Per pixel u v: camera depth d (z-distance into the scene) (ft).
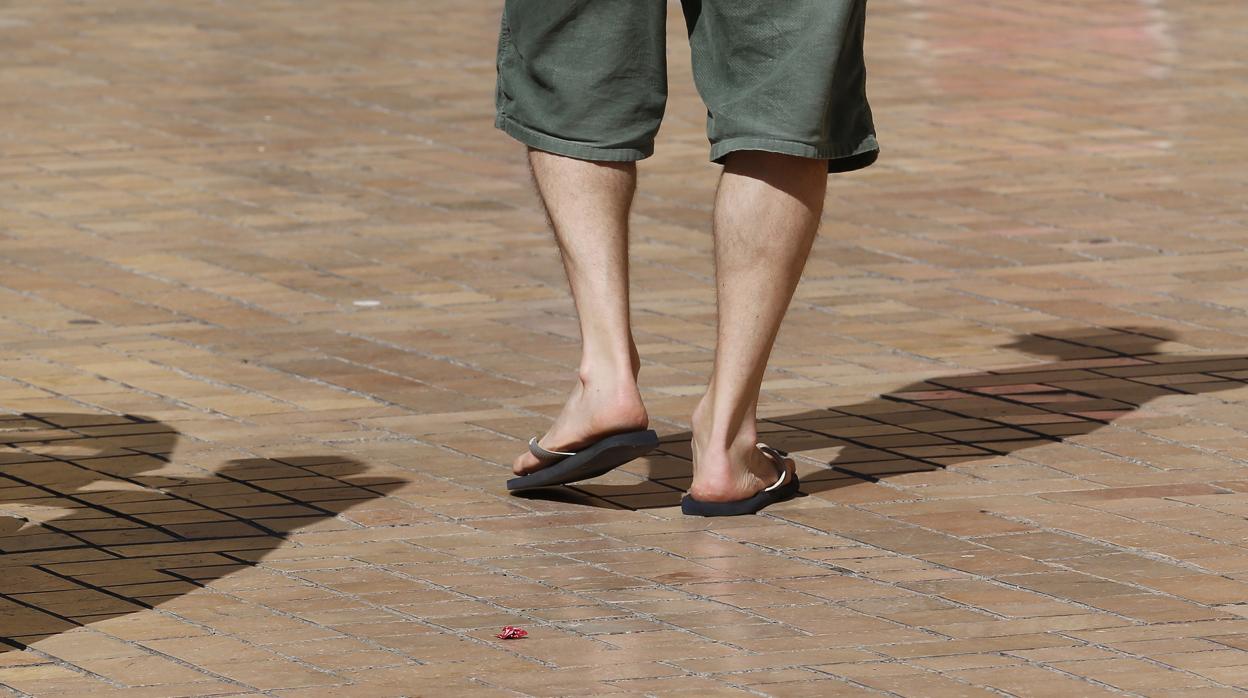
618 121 49.60
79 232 81.61
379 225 83.51
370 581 44.04
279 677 38.24
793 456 53.62
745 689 37.45
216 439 55.16
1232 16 139.74
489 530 47.88
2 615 41.75
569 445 49.70
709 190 90.33
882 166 94.32
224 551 46.06
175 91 113.19
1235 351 63.67
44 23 137.80
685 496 49.32
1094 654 39.22
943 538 46.75
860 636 40.40
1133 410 57.21
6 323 68.03
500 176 93.20
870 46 127.85
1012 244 79.30
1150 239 79.71
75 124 103.60
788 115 47.39
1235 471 51.49
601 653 39.50
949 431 55.57
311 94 112.88
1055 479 51.13
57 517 48.34
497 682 37.93
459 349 65.26
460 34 134.41
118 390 60.08
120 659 39.24
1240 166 93.15
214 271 75.72
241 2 149.38
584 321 49.85
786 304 49.26
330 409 58.34
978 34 132.57
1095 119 104.58
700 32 49.32
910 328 67.10
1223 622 40.96
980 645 39.78
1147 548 45.78
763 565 45.09
